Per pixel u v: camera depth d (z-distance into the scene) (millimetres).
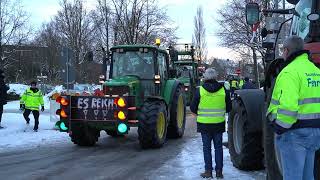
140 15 27812
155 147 11227
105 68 12906
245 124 7574
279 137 4680
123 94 11539
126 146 11812
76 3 39031
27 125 15539
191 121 18766
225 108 7668
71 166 8984
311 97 4543
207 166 7695
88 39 37969
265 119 5891
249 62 27969
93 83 39688
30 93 14828
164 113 11586
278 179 5645
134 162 9383
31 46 56500
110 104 11164
